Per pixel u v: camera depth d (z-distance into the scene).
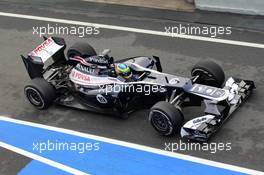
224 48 50.25
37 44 55.34
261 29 52.47
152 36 53.88
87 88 42.56
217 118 37.81
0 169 38.56
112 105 41.84
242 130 38.91
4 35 58.06
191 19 55.94
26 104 45.78
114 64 41.56
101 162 37.94
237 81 42.47
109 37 54.84
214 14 56.19
